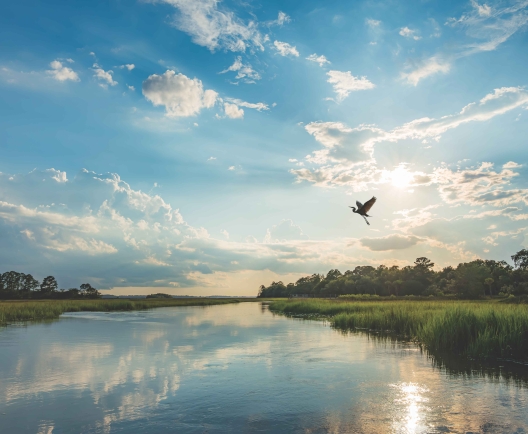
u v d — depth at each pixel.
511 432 8.56
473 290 107.94
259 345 20.91
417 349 19.33
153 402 10.77
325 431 8.64
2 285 157.38
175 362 16.27
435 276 151.38
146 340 23.19
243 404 10.57
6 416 9.63
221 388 12.16
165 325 34.00
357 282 151.50
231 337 24.52
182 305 95.94
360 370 14.59
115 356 17.70
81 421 9.28
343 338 23.84
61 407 10.34
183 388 12.18
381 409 10.14
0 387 12.34
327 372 14.30
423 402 10.71
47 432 8.59
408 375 13.79
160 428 8.81
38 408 10.26
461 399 10.98
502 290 106.31
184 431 8.62
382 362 16.05
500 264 144.12
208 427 8.88
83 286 176.50
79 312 59.06
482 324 18.84
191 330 29.19
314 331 28.20
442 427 8.88
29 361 16.55
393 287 147.12
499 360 16.33
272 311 62.41
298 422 9.20
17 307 46.91
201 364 15.82
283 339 23.44
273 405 10.48
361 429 8.76
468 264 123.75
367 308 39.62
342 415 9.70
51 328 31.17
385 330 28.25
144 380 13.20
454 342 18.69
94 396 11.36
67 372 14.43
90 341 22.78
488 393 11.57
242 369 14.84
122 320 40.69
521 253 116.00
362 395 11.39
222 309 71.81
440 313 22.89
